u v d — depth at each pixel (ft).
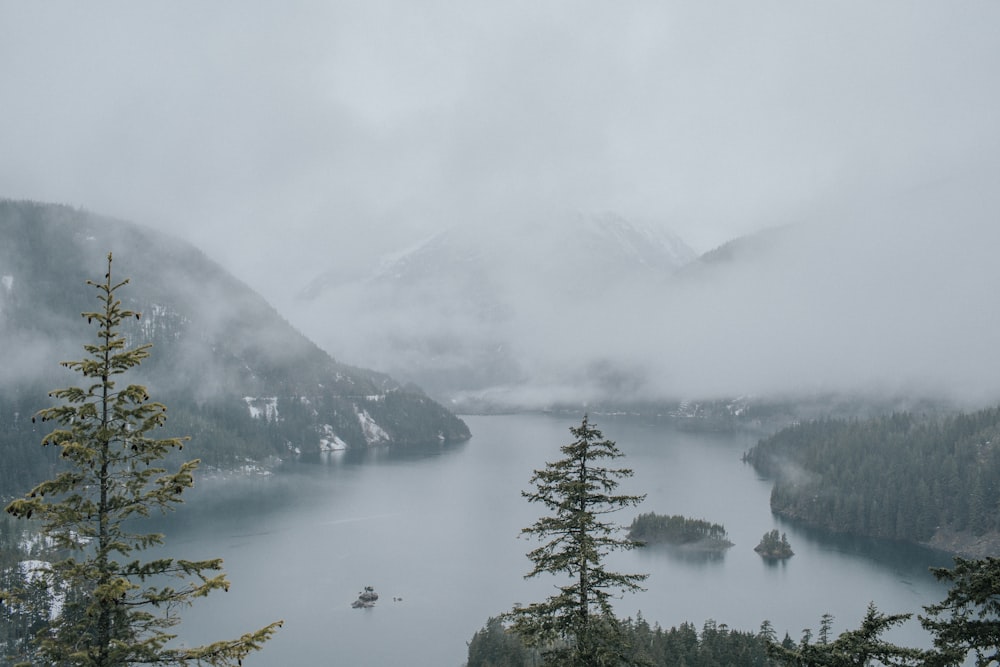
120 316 71.46
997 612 75.31
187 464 72.43
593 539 91.20
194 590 68.85
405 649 424.87
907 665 77.77
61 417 68.28
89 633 65.05
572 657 88.94
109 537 68.23
